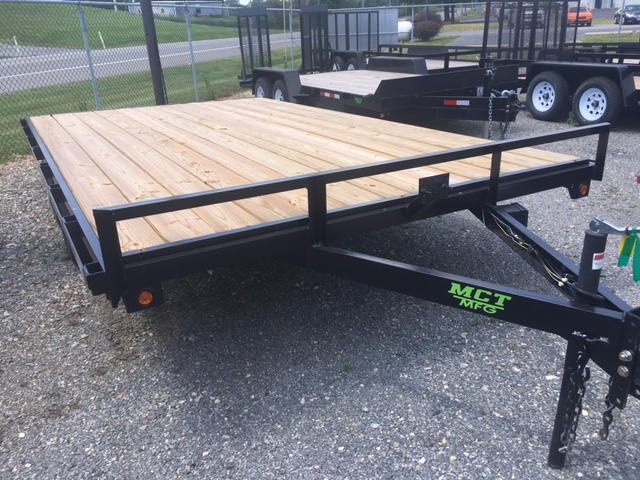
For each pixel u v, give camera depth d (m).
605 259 4.21
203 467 2.37
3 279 4.25
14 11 25.64
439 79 7.54
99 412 2.75
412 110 7.68
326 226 2.82
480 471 2.29
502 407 2.66
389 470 2.31
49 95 13.16
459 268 4.06
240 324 3.48
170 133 5.01
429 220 5.05
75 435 2.60
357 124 5.20
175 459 2.43
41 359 3.21
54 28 24.55
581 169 3.70
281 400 2.77
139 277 2.45
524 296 2.20
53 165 3.99
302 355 3.13
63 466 2.41
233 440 2.52
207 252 2.59
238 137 4.71
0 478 2.35
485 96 7.28
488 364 2.99
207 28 33.69
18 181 7.07
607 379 2.86
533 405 2.66
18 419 2.72
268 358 3.12
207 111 6.27
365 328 3.38
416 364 3.01
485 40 9.41
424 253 4.32
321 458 2.39
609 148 7.38
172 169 3.76
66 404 2.82
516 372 2.91
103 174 3.71
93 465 2.41
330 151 4.08
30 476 2.36
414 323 3.42
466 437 2.48
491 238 4.62
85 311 3.74
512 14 9.52
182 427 2.62
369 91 7.57
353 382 2.88
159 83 9.19
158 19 35.00
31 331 3.52
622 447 2.40
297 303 3.70
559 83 8.97
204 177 3.53
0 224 5.52
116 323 3.57
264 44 13.94
